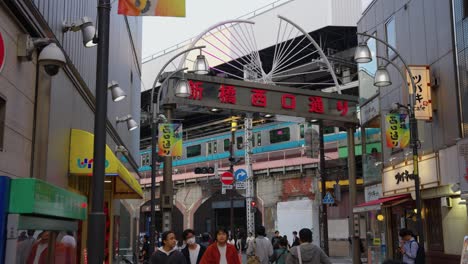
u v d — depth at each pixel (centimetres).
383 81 1538
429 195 1788
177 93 1728
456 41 1616
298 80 5484
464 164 1362
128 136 2655
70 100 1223
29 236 475
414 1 1936
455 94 1609
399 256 2084
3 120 820
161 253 828
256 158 4741
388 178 2156
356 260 2220
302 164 4341
